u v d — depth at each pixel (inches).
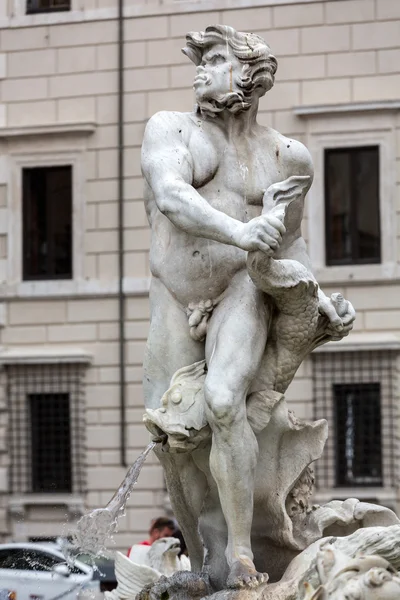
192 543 315.0
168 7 1197.7
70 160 1216.8
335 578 259.6
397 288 1135.6
